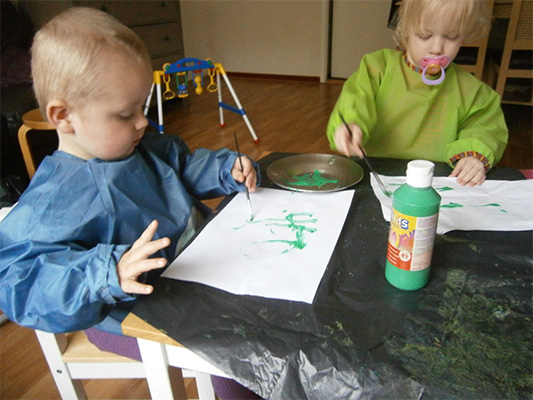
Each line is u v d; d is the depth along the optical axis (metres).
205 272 0.57
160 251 0.71
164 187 0.79
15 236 0.60
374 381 0.41
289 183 0.84
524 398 0.39
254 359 0.44
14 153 2.13
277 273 0.56
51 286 0.50
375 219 0.70
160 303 0.51
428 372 0.41
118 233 0.68
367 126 0.98
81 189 0.65
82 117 0.60
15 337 1.31
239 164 0.83
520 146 2.62
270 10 4.61
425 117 1.05
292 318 0.48
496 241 0.63
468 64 2.84
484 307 0.49
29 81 2.33
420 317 0.48
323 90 4.31
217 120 3.38
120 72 0.58
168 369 0.53
